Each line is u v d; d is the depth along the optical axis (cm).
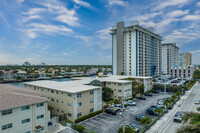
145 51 12719
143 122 2980
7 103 2386
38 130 2692
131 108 4603
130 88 6100
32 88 4969
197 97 6197
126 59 11675
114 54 12425
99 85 5119
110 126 3225
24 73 15375
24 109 2573
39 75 16825
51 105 4156
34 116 2719
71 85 4697
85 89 3888
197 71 15800
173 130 3008
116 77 7844
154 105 4647
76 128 2964
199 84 10438
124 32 11738
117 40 11831
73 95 3478
